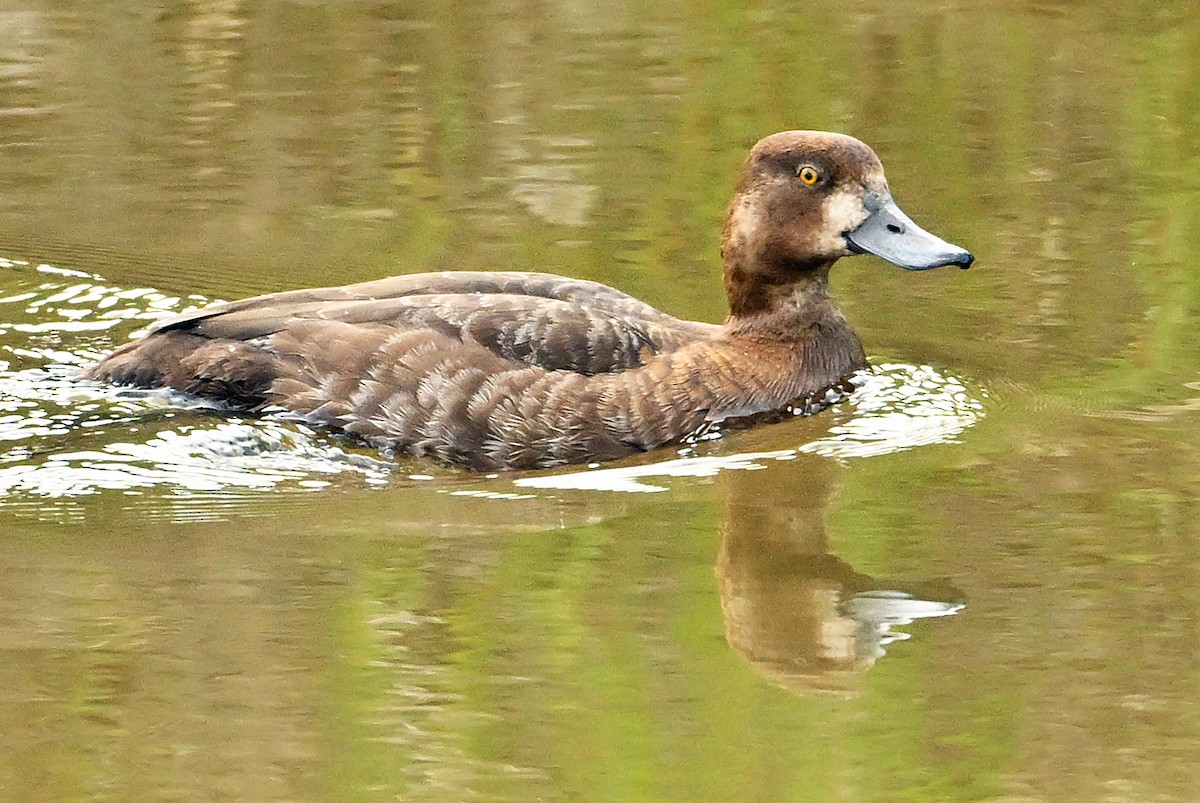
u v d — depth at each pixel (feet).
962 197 46.01
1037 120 51.26
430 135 50.88
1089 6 61.52
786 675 24.66
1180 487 31.22
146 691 23.89
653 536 29.48
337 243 43.55
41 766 22.06
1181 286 40.81
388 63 56.54
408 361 32.71
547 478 32.17
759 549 28.81
